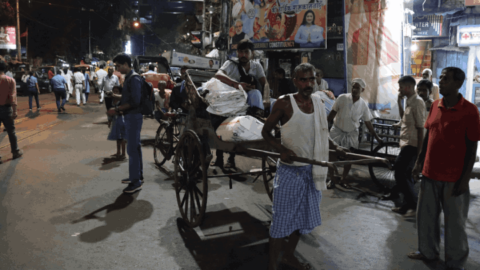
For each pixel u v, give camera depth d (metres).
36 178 5.73
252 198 5.10
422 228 3.32
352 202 4.95
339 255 3.47
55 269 3.12
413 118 4.53
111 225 4.07
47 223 4.08
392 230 4.05
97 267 3.18
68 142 8.59
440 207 3.26
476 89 10.75
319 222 3.10
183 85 4.95
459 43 10.22
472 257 3.47
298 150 2.91
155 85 12.98
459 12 10.26
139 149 5.26
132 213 4.44
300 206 3.03
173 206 4.72
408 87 4.52
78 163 6.70
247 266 3.24
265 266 3.24
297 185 2.94
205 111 4.14
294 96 2.90
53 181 5.60
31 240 3.66
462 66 10.91
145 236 3.82
